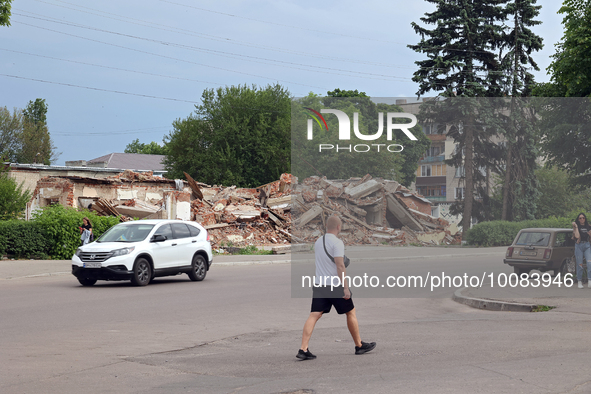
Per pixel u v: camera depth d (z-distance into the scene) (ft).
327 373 21.98
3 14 77.92
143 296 47.83
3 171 130.41
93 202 115.14
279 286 56.08
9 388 20.18
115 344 28.76
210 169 195.31
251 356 26.04
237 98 200.64
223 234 116.57
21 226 79.61
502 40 132.26
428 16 134.62
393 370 22.04
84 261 53.78
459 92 129.29
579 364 21.67
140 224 58.70
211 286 55.88
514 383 19.03
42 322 35.09
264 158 196.65
